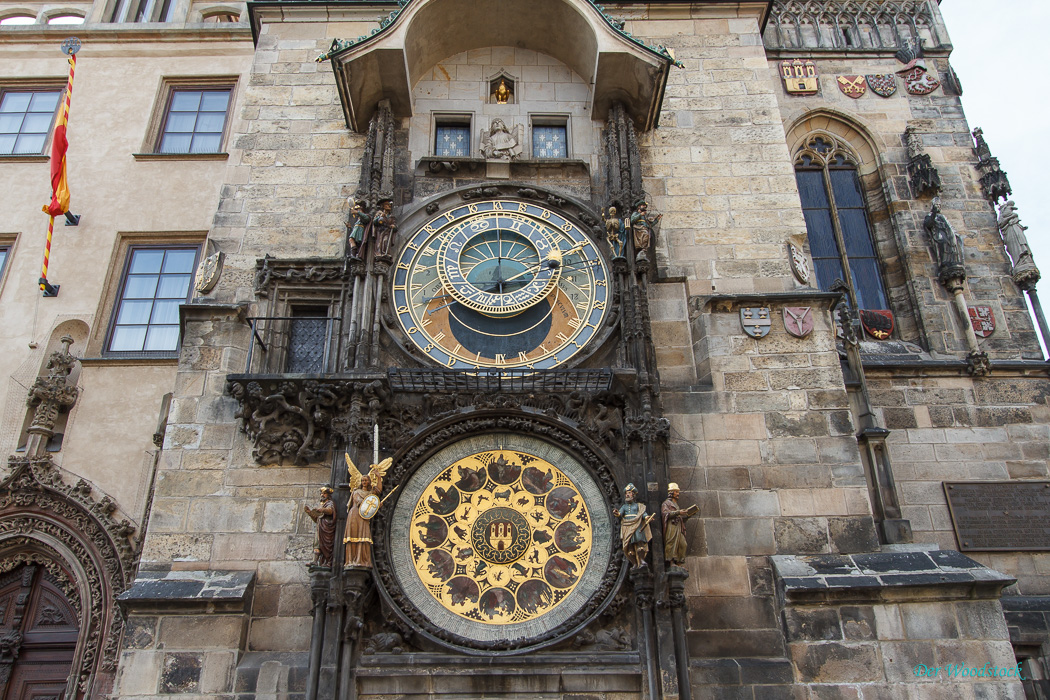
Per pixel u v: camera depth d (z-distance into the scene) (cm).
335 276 1841
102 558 1961
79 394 2170
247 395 1614
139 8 2898
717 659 1455
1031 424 2108
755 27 2231
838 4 2827
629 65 1953
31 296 2339
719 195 1981
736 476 1625
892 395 2136
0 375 2230
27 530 1998
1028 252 2330
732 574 1536
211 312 1789
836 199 2550
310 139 2042
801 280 1859
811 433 1667
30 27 2777
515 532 1527
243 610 1476
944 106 2634
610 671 1400
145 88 2688
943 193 2486
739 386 1714
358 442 1548
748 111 2102
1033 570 1930
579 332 1747
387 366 1716
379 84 1977
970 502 2008
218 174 2516
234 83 2728
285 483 1611
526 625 1448
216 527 1575
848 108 2633
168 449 1644
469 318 1772
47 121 2667
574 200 1898
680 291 1834
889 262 2423
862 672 1414
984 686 1394
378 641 1420
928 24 2791
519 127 2059
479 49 2159
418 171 1967
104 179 2516
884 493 1788
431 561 1501
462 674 1398
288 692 1412
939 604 1455
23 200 2491
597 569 1495
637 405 1611
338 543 1454
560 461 1584
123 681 1409
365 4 2205
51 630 1928
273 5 2205
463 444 1596
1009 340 2253
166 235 2428
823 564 1525
